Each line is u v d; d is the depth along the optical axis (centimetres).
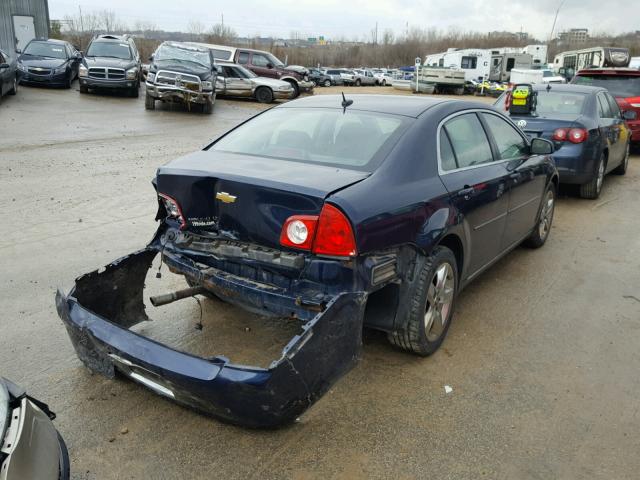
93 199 766
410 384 365
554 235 707
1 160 965
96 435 309
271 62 2569
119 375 361
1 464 189
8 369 366
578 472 293
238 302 346
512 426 328
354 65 8944
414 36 10494
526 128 841
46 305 455
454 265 404
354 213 309
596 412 344
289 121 425
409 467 293
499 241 495
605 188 1001
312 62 8456
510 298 507
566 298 512
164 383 294
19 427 204
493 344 422
